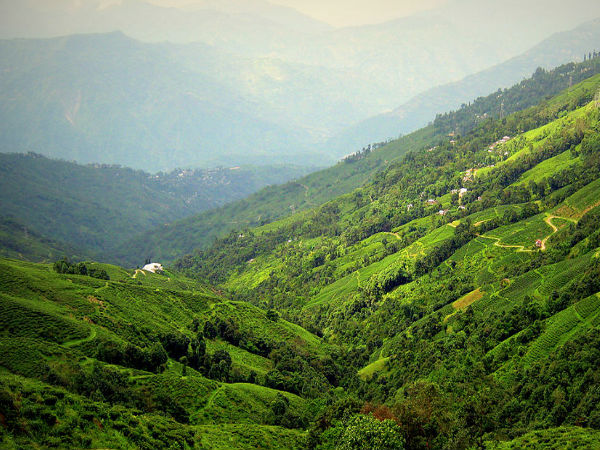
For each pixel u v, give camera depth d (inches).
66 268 6579.7
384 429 3457.2
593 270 5231.3
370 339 7844.5
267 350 6658.5
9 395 2763.3
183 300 7086.6
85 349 4170.8
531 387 4178.2
